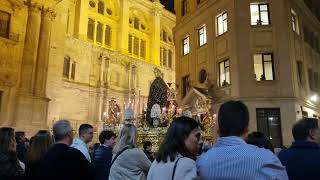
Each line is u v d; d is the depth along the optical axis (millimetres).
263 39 19891
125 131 4898
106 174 6531
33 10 27688
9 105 25016
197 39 24453
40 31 28031
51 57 31766
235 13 20438
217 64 21688
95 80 41438
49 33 28531
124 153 4652
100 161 6609
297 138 3742
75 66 39750
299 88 20016
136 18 51812
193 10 25406
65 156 3943
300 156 3506
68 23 41125
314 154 3479
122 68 45219
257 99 18859
